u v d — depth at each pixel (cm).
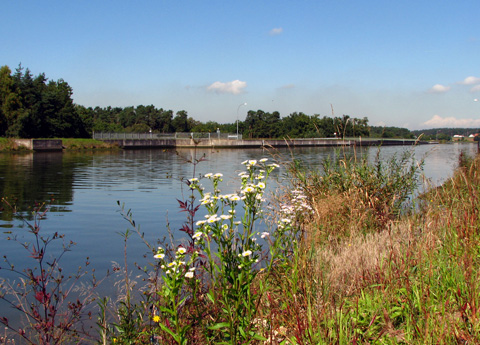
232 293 284
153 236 841
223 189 1433
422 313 287
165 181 1970
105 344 312
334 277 353
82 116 8181
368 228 614
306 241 442
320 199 657
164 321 287
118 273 571
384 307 303
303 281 338
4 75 6212
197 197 1373
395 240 453
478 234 438
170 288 252
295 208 505
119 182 1927
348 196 669
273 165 335
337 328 277
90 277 554
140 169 2727
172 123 13000
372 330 278
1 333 363
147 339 299
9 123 6134
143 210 1173
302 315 301
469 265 339
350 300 327
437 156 2755
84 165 3034
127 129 11194
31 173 2327
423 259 370
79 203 1304
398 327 294
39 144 5206
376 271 366
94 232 892
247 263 284
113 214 1108
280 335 298
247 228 318
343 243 530
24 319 399
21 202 1292
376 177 726
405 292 322
